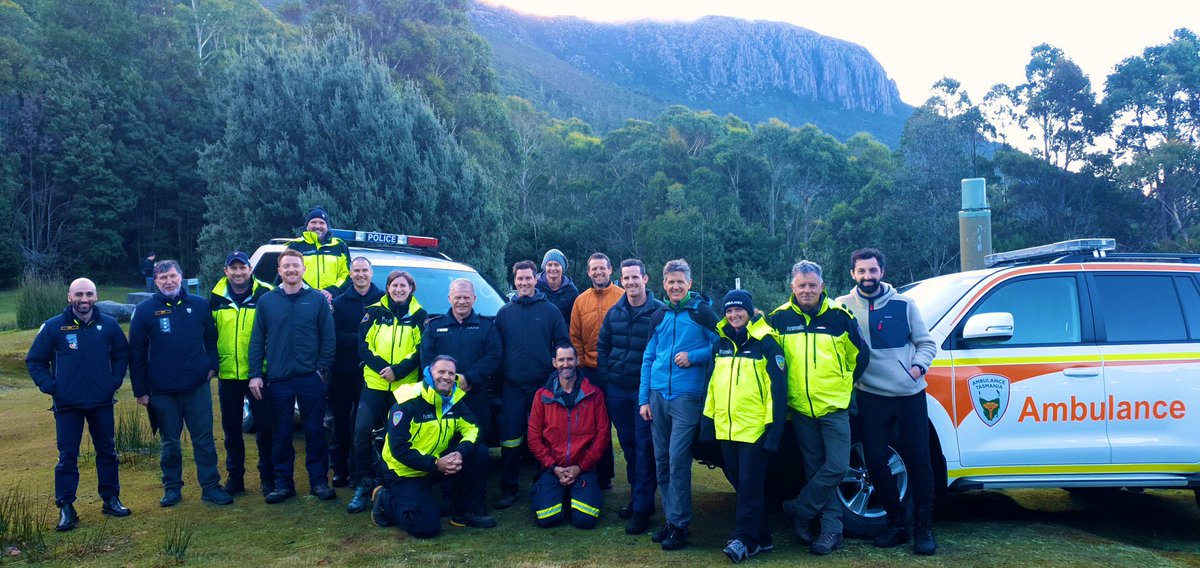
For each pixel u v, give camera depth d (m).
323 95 21.72
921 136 45.56
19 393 10.72
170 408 5.61
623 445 5.43
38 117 47.56
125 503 5.74
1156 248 40.00
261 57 22.44
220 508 5.61
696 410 4.84
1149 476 4.99
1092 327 5.12
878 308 4.71
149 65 51.34
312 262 6.85
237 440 5.96
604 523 5.34
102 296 40.28
